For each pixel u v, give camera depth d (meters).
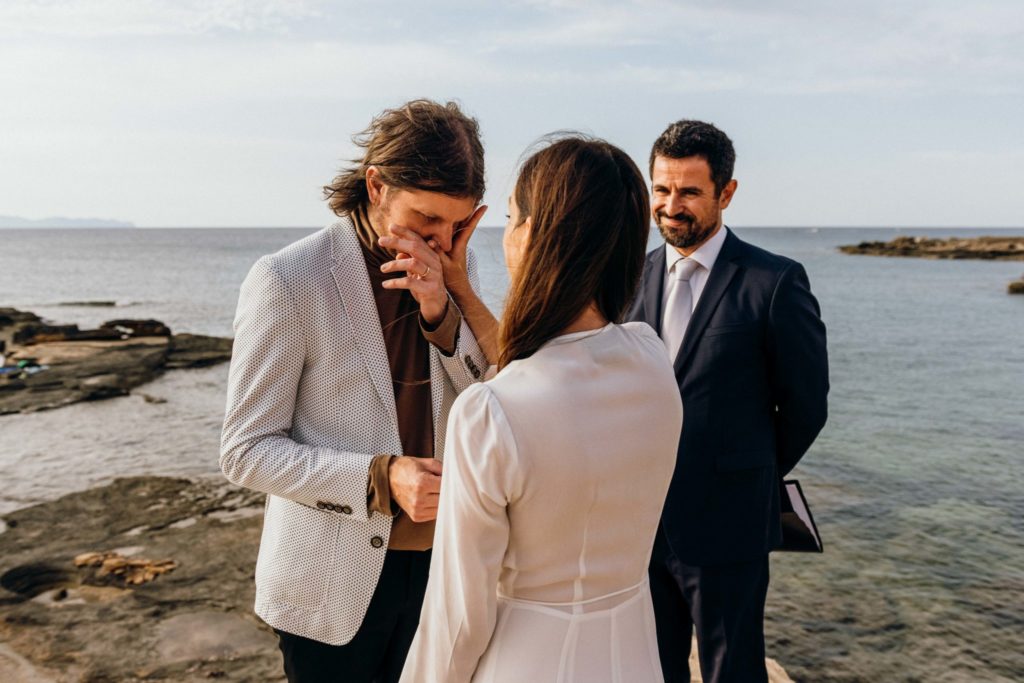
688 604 2.58
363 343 1.71
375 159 1.65
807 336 2.46
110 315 32.34
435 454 1.83
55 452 9.55
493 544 1.18
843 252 102.56
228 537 6.04
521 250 1.27
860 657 4.56
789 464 2.69
